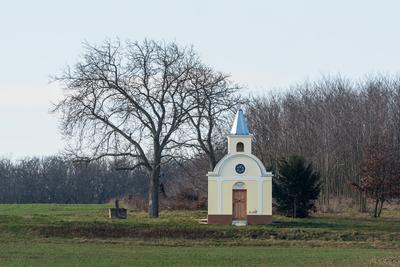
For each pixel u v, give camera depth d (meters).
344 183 178.12
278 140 187.25
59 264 74.06
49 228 107.75
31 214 132.38
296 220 123.38
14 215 124.75
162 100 130.88
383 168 138.50
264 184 116.31
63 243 98.31
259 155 184.75
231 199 116.00
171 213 138.62
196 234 106.56
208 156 141.62
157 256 82.75
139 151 131.25
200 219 123.44
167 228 108.12
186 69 131.38
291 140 185.38
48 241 100.25
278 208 131.75
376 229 112.12
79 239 102.75
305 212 130.12
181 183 186.75
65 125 128.50
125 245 96.94
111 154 130.88
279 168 134.62
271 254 86.19
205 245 98.88
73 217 124.12
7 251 86.38
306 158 173.62
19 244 96.06
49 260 77.62
